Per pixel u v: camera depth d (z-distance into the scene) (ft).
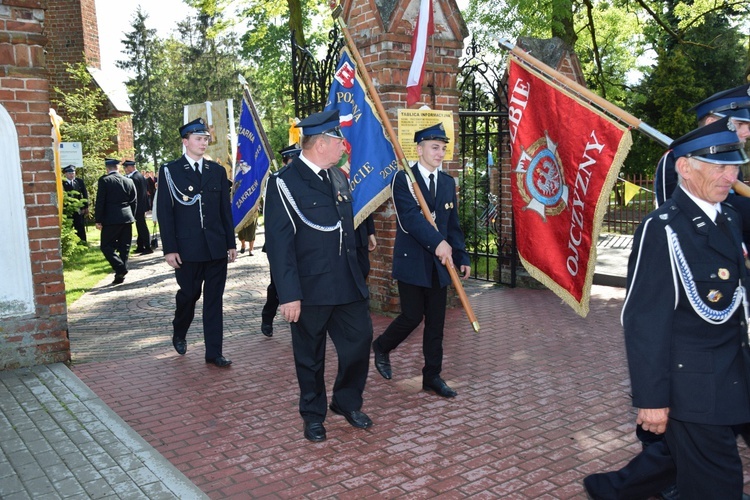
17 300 18.94
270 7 54.13
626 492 9.93
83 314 27.40
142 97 209.36
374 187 21.48
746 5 51.34
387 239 25.45
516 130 15.10
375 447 13.61
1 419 15.07
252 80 184.14
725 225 8.54
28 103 18.57
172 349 21.63
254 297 30.86
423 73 22.70
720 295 8.29
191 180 19.27
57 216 19.33
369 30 25.07
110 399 16.79
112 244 34.78
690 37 81.71
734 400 8.29
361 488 11.83
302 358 14.02
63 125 60.90
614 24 64.39
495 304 27.50
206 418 15.40
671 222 8.45
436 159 16.19
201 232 19.26
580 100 13.74
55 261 19.40
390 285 25.52
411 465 12.73
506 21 52.42
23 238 18.85
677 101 77.71
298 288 13.32
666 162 11.83
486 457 13.01
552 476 12.16
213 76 190.08
